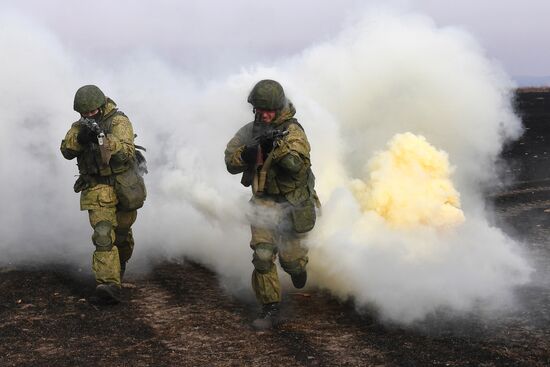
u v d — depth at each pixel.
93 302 5.26
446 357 4.20
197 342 4.52
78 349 4.40
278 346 4.43
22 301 5.31
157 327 4.79
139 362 4.20
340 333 4.64
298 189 4.86
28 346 4.45
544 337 4.50
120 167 5.25
